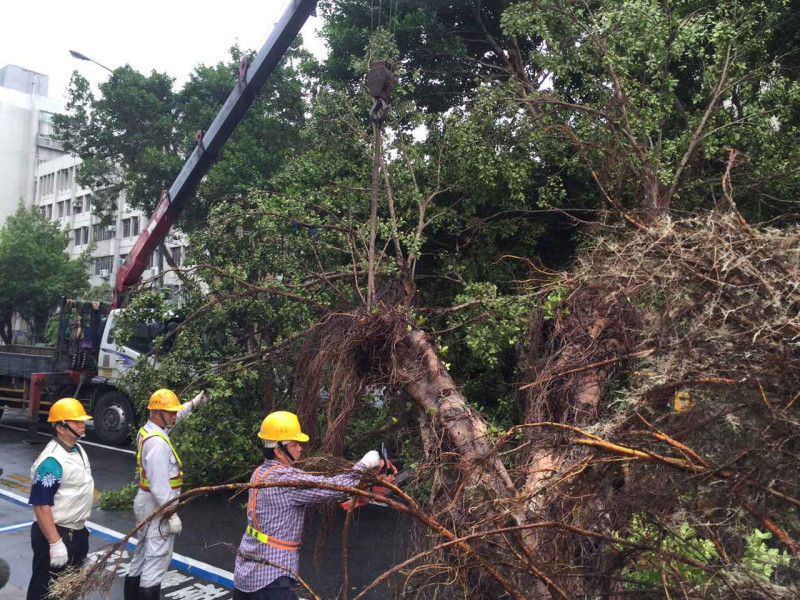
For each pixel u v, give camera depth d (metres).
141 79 18.41
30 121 53.91
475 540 2.80
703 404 2.63
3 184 52.53
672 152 6.89
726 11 6.98
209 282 7.44
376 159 5.67
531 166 7.51
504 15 7.61
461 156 7.57
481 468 3.12
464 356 7.22
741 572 2.36
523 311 5.77
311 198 7.93
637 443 2.72
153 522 4.03
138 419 9.28
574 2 7.58
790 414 2.41
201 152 9.22
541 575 2.60
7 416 14.48
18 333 40.91
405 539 5.01
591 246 4.80
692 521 2.53
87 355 11.62
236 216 7.56
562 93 8.59
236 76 18.03
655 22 6.67
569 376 3.67
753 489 2.41
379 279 6.90
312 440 5.32
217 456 6.98
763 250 2.58
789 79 7.71
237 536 6.31
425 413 4.48
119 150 18.69
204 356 7.25
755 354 2.42
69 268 33.09
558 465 2.98
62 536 3.76
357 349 4.97
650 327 3.02
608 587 2.75
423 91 11.19
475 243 8.30
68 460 3.78
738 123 7.12
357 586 4.96
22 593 4.79
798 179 6.86
